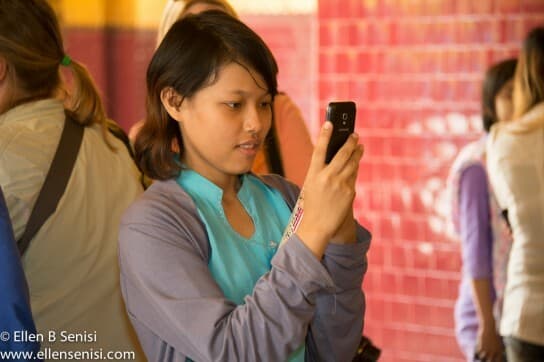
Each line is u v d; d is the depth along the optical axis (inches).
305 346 85.9
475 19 212.8
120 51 241.4
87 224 96.6
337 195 74.2
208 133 78.4
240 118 78.4
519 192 138.6
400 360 226.7
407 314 225.1
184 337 74.6
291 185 92.4
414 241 223.3
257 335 72.2
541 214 137.3
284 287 72.7
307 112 233.1
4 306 80.0
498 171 141.6
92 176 98.0
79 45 240.8
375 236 227.0
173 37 80.0
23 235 93.0
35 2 99.0
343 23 223.8
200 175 82.3
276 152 116.9
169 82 79.7
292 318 72.5
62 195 94.8
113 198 99.6
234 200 85.0
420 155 221.1
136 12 239.8
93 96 102.0
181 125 82.1
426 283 222.5
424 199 221.6
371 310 228.5
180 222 78.0
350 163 75.4
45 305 94.2
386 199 225.1
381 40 221.1
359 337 85.3
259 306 72.7
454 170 165.8
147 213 78.0
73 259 95.5
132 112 242.7
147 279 76.4
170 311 74.9
